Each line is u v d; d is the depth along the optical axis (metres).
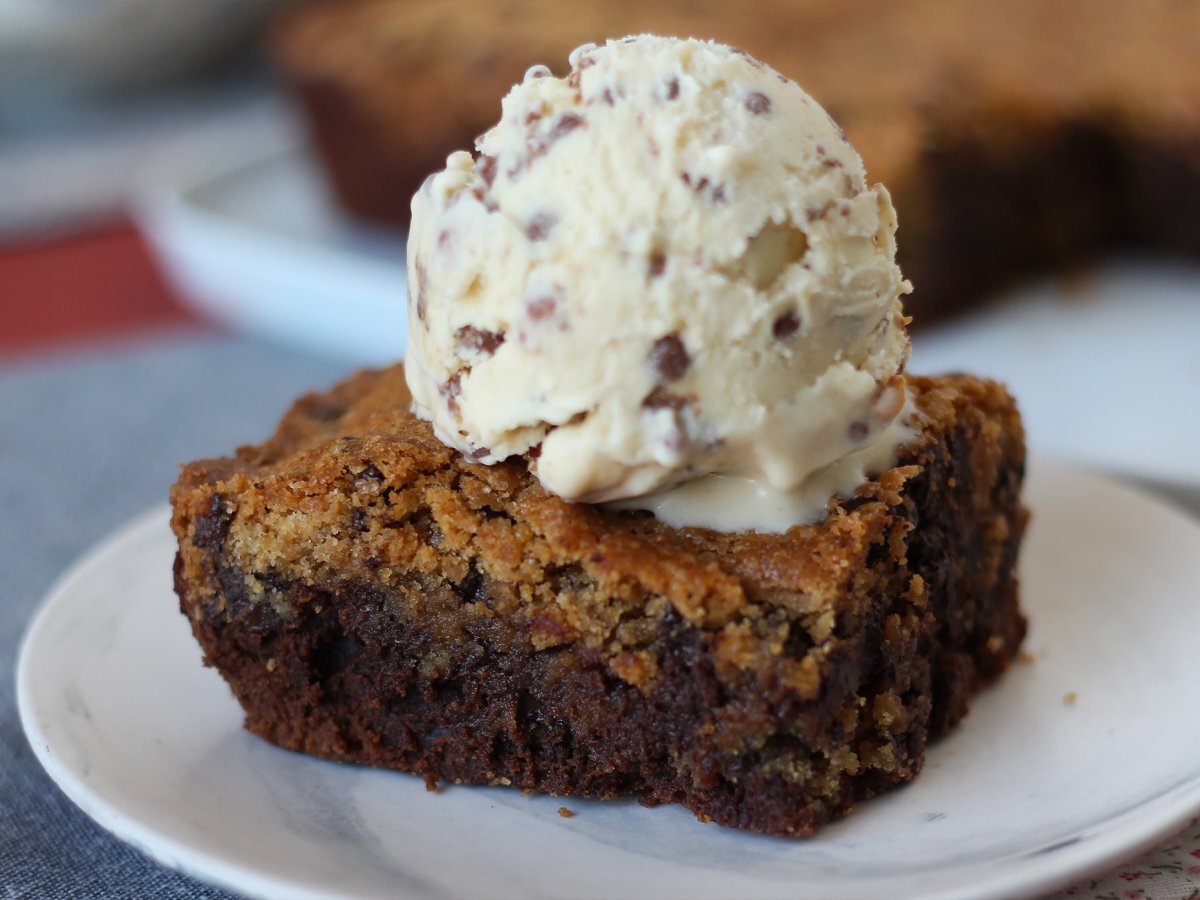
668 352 0.14
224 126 0.48
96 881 0.15
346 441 0.16
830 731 0.15
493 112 0.34
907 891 0.13
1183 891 0.14
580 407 0.14
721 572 0.14
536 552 0.15
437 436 0.16
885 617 0.15
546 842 0.15
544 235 0.14
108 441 0.28
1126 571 0.19
